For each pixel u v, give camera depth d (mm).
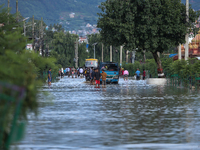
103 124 22938
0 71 9766
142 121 24281
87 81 107000
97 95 49594
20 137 9461
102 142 17141
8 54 10188
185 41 82438
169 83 85312
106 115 27578
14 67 9922
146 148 15773
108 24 80750
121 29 79438
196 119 25141
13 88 9289
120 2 80312
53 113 28875
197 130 20562
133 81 108438
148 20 79688
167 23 81062
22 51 11398
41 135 19062
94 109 31922
